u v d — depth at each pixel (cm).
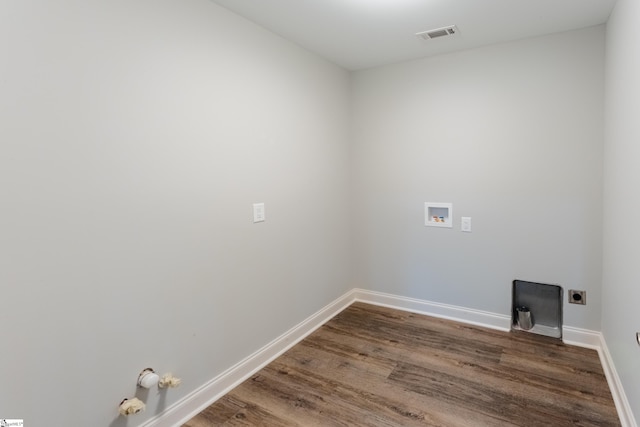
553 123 260
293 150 272
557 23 237
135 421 171
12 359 128
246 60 226
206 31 198
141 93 166
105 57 151
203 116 198
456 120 296
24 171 128
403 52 291
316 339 285
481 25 239
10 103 124
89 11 145
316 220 304
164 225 180
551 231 268
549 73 258
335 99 323
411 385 220
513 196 279
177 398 190
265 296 250
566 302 266
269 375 235
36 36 129
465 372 232
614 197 209
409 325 306
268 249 251
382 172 338
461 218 302
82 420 150
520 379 222
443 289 319
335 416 193
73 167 142
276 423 189
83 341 149
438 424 185
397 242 338
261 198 242
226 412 199
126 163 161
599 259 253
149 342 175
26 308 131
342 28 242
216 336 212
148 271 173
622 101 188
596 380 219
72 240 143
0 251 124
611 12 219
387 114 329
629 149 173
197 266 199
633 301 165
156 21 172
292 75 267
